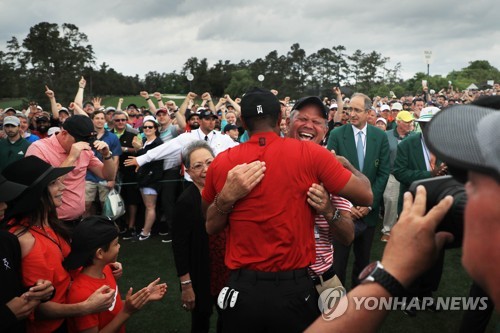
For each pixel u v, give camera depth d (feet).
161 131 24.61
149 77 248.93
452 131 1.74
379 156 13.07
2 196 6.86
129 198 21.58
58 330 7.52
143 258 18.42
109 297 7.43
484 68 242.58
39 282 6.63
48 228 7.61
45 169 7.65
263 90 6.19
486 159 1.59
